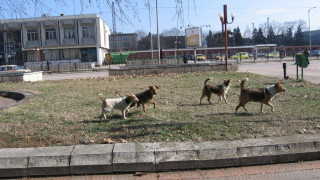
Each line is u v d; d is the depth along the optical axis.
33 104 10.06
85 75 30.05
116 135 5.96
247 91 7.43
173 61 38.16
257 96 7.40
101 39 52.91
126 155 4.78
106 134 6.08
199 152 4.84
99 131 6.32
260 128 6.04
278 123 6.41
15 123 7.26
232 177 4.47
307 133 5.65
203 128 6.15
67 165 4.68
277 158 4.89
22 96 12.68
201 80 16.31
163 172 4.72
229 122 6.62
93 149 4.99
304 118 6.80
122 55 58.38
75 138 5.88
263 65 33.62
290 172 4.59
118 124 6.84
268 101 7.47
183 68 22.80
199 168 4.77
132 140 5.60
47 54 51.12
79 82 18.52
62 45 50.34
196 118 7.17
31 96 12.11
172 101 9.88
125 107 7.32
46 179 4.61
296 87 12.36
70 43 50.53
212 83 14.80
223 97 9.38
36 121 7.45
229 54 59.41
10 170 4.68
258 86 13.09
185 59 36.94
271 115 7.25
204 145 5.04
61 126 6.86
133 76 21.11
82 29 50.66
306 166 4.78
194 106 8.87
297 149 4.98
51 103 10.22
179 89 12.93
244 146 4.93
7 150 5.09
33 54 50.41
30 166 4.69
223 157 4.80
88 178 4.59
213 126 6.29
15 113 8.53
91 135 6.04
